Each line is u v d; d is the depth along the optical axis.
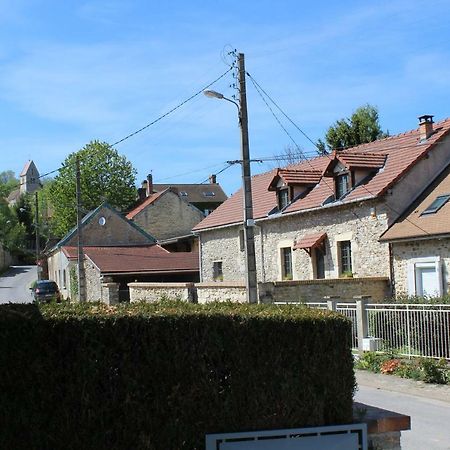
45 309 5.08
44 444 4.59
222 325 5.13
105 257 35.75
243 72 17.12
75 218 59.28
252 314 5.32
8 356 4.54
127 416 4.80
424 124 22.89
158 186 71.12
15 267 75.88
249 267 16.59
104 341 4.78
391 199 21.05
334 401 5.44
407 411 10.49
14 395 4.55
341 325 5.52
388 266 20.70
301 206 25.20
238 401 5.13
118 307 5.47
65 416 4.64
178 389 4.94
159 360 4.91
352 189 22.70
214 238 31.69
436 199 20.34
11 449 4.52
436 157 21.98
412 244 19.81
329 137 42.91
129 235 45.25
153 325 4.92
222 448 5.00
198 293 23.52
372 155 23.41
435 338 14.14
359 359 15.64
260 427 5.17
